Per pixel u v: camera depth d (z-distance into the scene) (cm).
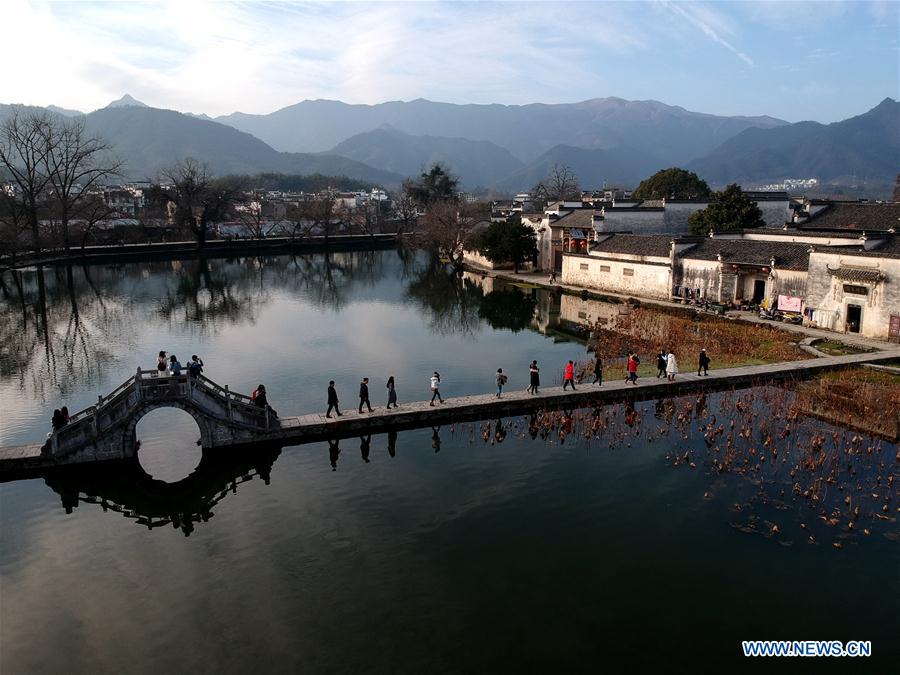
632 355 3334
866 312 4112
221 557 1914
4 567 1881
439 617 1628
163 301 6625
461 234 9538
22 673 1450
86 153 12194
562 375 3669
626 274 6347
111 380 3794
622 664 1466
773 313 4766
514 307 6194
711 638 1553
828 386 2908
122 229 11744
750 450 2523
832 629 1585
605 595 1717
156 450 2697
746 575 1795
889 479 2269
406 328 5262
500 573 1811
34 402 3394
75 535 2070
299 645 1530
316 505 2216
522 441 2741
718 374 3400
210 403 2578
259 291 7369
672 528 2038
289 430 2709
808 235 5434
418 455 2614
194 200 11838
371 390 3459
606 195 13300
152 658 1494
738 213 6744
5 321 5556
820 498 2189
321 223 14012
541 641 1541
